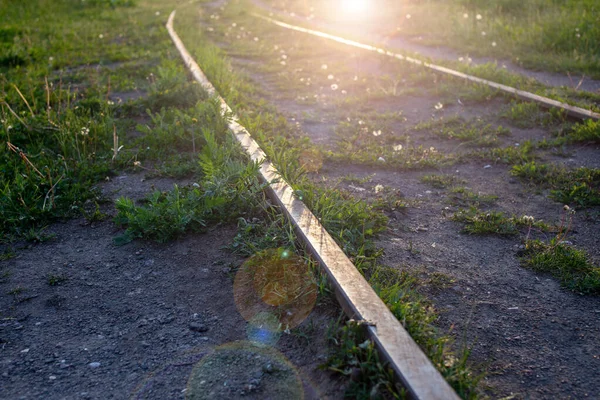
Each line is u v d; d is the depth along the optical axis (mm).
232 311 2639
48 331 2557
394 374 1985
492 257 3152
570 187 3973
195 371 2254
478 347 2402
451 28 10641
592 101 6051
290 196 3373
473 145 4977
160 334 2508
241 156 4117
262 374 2213
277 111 6020
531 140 5035
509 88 6273
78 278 2980
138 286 2895
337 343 2270
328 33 11031
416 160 4605
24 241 3391
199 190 3701
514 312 2654
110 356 2375
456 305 2707
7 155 4551
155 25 13055
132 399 2113
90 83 7426
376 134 5133
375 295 2398
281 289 2711
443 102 6297
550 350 2393
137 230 3344
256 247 3074
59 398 2129
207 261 3072
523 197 3932
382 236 3357
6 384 2209
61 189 4020
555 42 8625
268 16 14289
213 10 16812
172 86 6375
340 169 4449
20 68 8508
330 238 2896
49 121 5258
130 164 4543
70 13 16031
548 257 3090
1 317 2666
